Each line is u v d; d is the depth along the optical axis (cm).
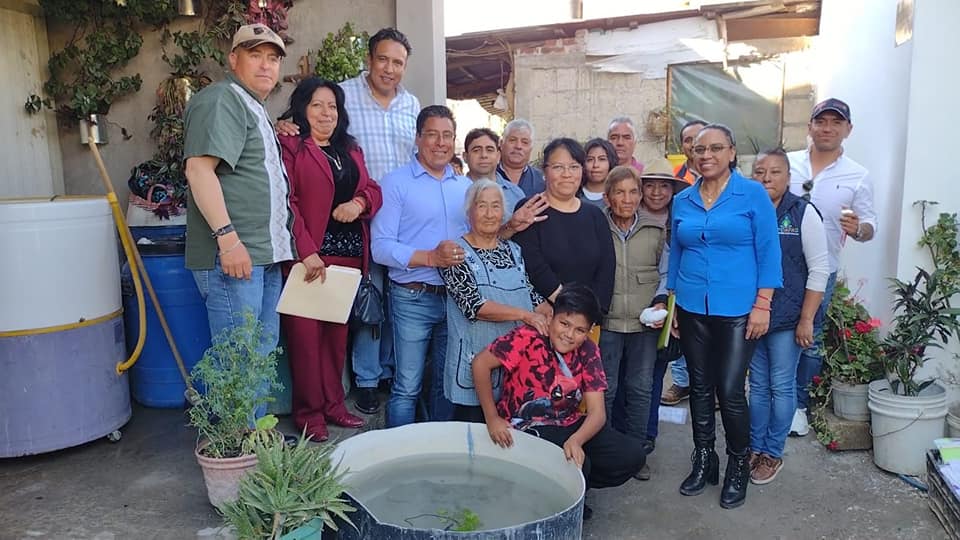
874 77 454
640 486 336
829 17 602
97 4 432
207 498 289
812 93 806
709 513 310
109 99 443
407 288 327
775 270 300
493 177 372
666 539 289
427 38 438
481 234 303
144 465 319
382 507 241
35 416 314
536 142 891
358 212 331
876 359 367
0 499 288
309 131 326
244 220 285
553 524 215
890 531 295
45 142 439
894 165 402
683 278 315
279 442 240
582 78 870
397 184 326
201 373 276
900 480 339
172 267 372
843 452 370
